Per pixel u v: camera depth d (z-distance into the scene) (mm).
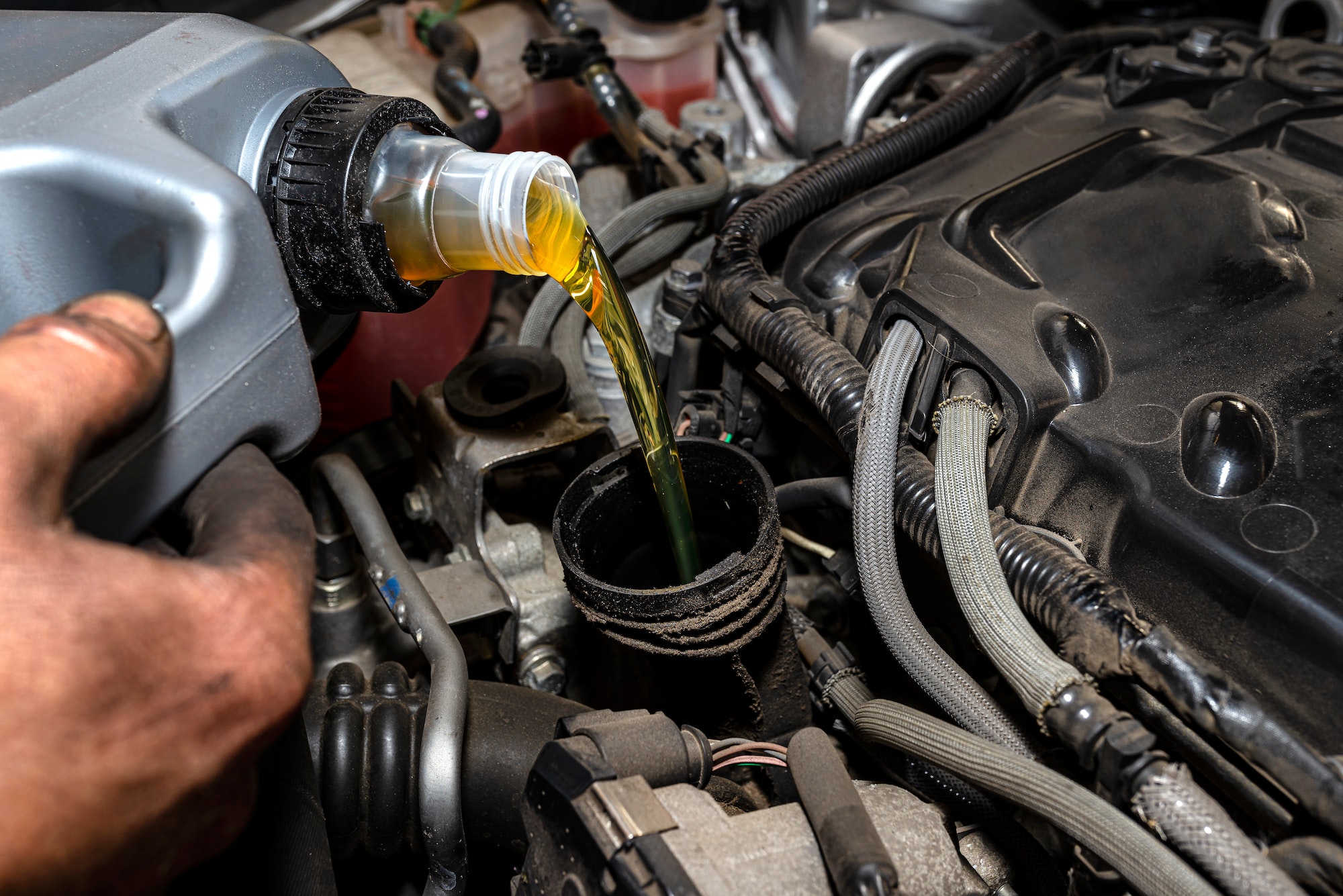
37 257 549
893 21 1521
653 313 1214
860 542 736
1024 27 1602
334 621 1019
